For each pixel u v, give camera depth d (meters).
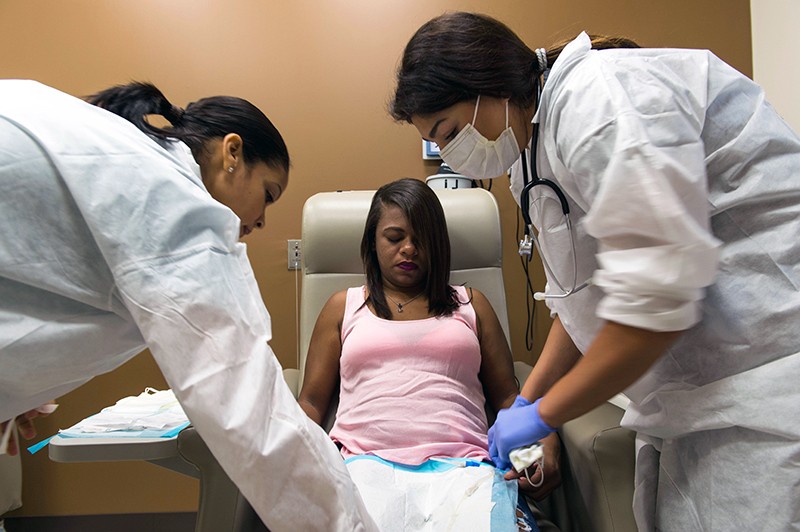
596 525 1.02
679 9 2.14
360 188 2.14
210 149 0.79
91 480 2.05
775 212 0.74
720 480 0.77
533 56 0.86
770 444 0.71
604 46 0.86
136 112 0.73
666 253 0.62
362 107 2.14
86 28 2.08
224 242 0.64
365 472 1.09
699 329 0.78
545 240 0.93
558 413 0.77
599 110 0.68
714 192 0.75
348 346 1.40
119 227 0.56
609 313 0.65
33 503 2.03
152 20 2.09
